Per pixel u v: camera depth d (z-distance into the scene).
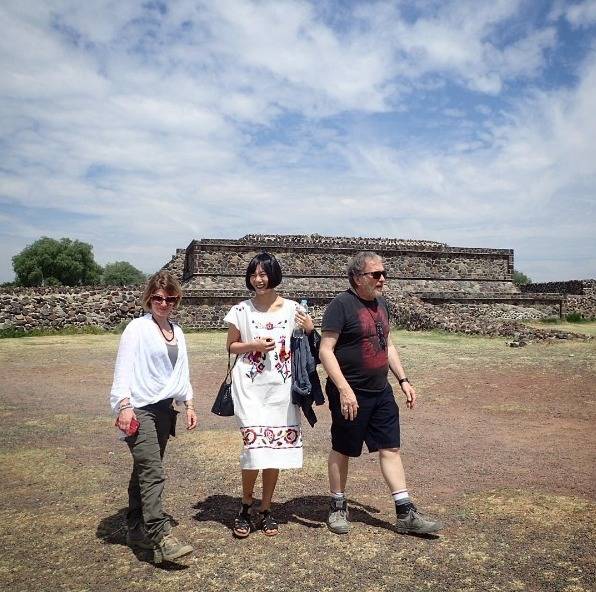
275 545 4.04
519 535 4.17
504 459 6.38
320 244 33.03
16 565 3.78
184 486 5.41
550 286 39.50
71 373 13.22
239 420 4.18
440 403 9.68
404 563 3.72
